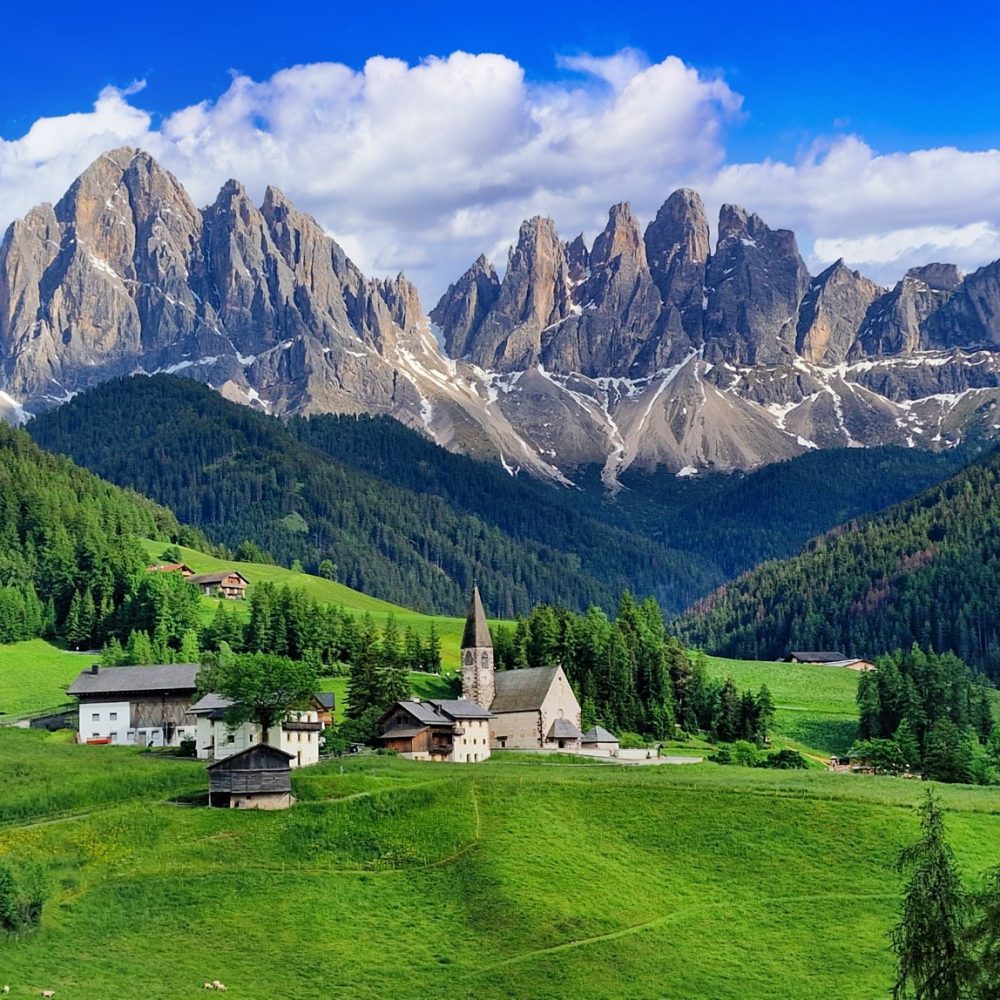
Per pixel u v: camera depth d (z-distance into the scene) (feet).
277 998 379.96
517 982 398.01
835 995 398.62
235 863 469.16
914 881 269.64
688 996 394.73
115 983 376.89
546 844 495.41
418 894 456.45
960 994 255.50
